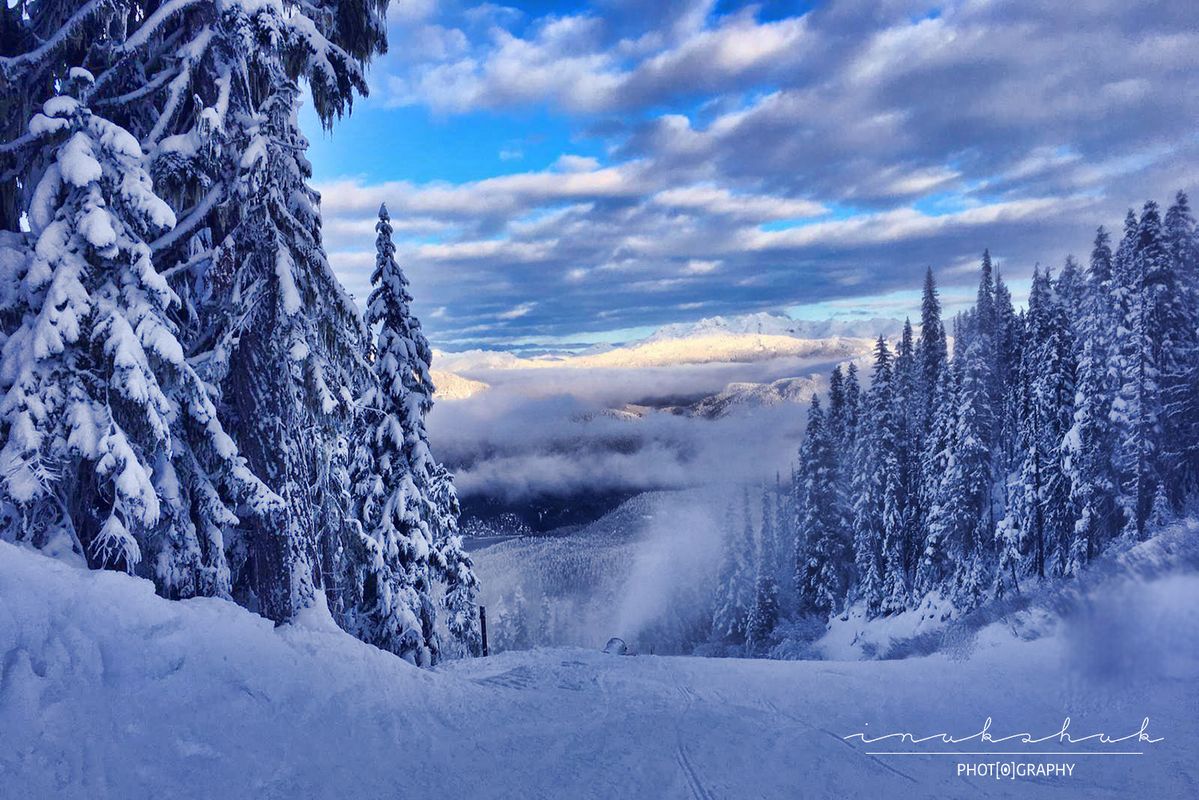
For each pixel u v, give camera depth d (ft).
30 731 20.57
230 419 43.68
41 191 31.48
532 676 49.85
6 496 29.30
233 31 37.86
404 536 68.44
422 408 71.92
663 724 33.01
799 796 22.47
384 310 71.31
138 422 32.68
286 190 44.60
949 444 156.66
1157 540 45.68
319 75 45.52
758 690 41.98
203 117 36.17
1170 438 116.26
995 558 156.46
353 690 34.22
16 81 35.83
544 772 25.90
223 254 40.19
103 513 34.19
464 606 82.79
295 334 44.27
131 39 37.42
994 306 201.46
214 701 27.25
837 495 195.42
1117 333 120.06
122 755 21.89
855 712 33.19
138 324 32.45
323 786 23.90
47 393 30.60
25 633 23.62
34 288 30.48
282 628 38.99
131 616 28.40
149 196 32.40
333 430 51.21
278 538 42.50
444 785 24.54
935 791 21.72
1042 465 136.77
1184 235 120.88
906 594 167.02
